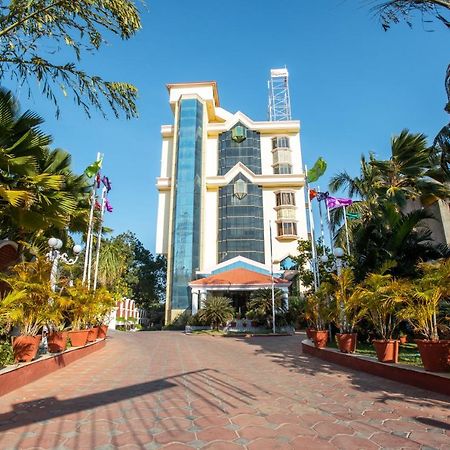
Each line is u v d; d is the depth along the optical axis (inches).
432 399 219.6
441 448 145.2
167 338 784.9
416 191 725.3
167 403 218.5
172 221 1579.7
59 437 159.5
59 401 222.2
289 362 401.4
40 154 403.5
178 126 1722.4
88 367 360.8
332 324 532.4
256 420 183.9
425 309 263.7
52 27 274.7
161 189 1723.7
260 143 1855.3
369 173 804.0
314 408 206.2
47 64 281.0
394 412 195.5
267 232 1654.8
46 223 418.9
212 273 1322.6
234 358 440.1
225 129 1851.6
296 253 1593.3
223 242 1633.9
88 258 589.6
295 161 1795.0
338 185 854.5
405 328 458.0
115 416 191.0
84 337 447.8
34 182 381.1
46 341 393.7
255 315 954.1
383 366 294.2
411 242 473.1
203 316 954.7
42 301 304.8
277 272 1301.7
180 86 1863.9
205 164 1739.7
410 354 366.0
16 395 235.8
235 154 1808.6
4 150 350.0
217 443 152.3
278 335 854.5
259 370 345.4
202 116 1776.6
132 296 1930.4
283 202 1662.2
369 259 470.0
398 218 485.1
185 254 1486.2
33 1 259.0
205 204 1690.5
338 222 837.2
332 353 393.1
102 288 559.2
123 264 1389.0
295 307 977.5
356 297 369.4
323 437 159.2
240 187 1683.1
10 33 266.4
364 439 156.3
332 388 259.1
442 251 473.1
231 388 262.2
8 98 381.1
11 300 271.4
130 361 411.2
